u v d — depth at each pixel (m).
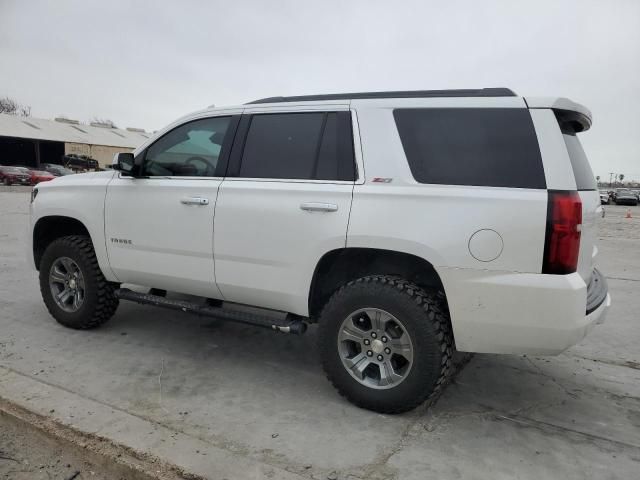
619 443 2.94
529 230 2.72
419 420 3.15
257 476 2.47
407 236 2.95
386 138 3.16
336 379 3.28
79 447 2.72
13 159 47.06
